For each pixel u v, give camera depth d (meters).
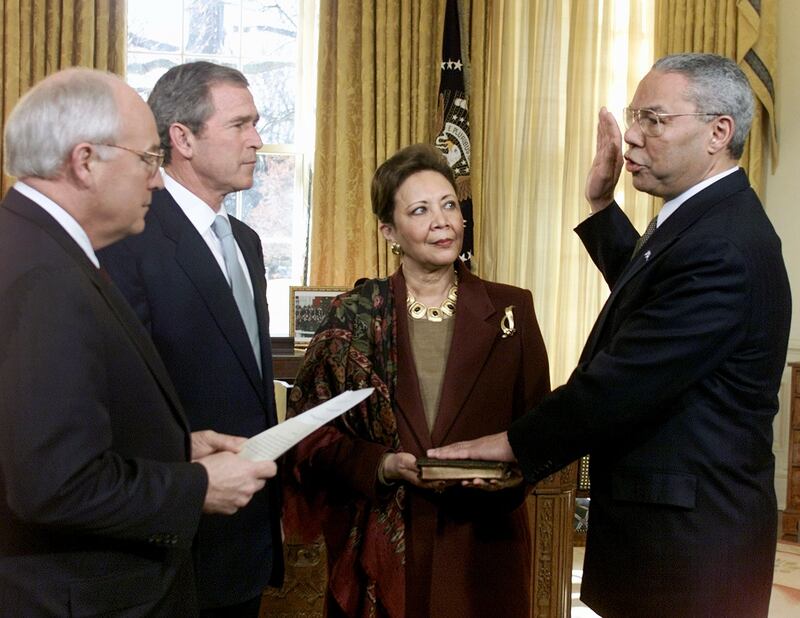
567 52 5.89
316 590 2.83
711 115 1.88
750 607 1.87
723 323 1.77
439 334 2.14
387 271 5.75
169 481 1.46
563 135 5.94
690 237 1.83
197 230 2.01
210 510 1.55
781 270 1.86
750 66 5.59
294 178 6.12
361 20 5.73
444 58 5.69
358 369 2.08
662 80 1.91
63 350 1.35
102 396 1.42
